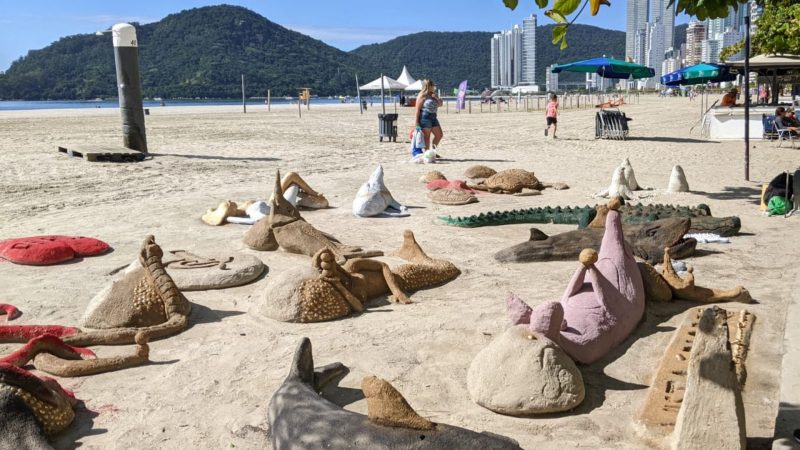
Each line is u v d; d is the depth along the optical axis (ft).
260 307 20.74
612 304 17.48
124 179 49.85
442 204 39.50
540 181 47.34
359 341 18.60
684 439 12.14
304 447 11.94
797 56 72.95
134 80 62.59
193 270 23.93
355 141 82.12
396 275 22.72
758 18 77.97
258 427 14.12
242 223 33.71
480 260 26.96
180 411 14.96
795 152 65.31
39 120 128.06
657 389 14.76
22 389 13.41
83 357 17.58
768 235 29.94
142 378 16.62
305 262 26.40
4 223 34.71
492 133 93.76
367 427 11.81
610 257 18.71
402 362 17.19
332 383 16.14
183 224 34.06
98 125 111.86
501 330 19.10
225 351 18.15
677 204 38.17
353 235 31.48
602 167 55.72
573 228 32.32
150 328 18.95
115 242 30.50
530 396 14.17
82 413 14.90
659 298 20.56
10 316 20.52
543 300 21.59
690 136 85.66
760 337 18.02
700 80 83.35
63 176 51.24
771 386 15.20
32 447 12.76
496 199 40.91
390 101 347.15
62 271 25.88
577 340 16.38
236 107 240.32
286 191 36.09
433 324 19.75
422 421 11.68
